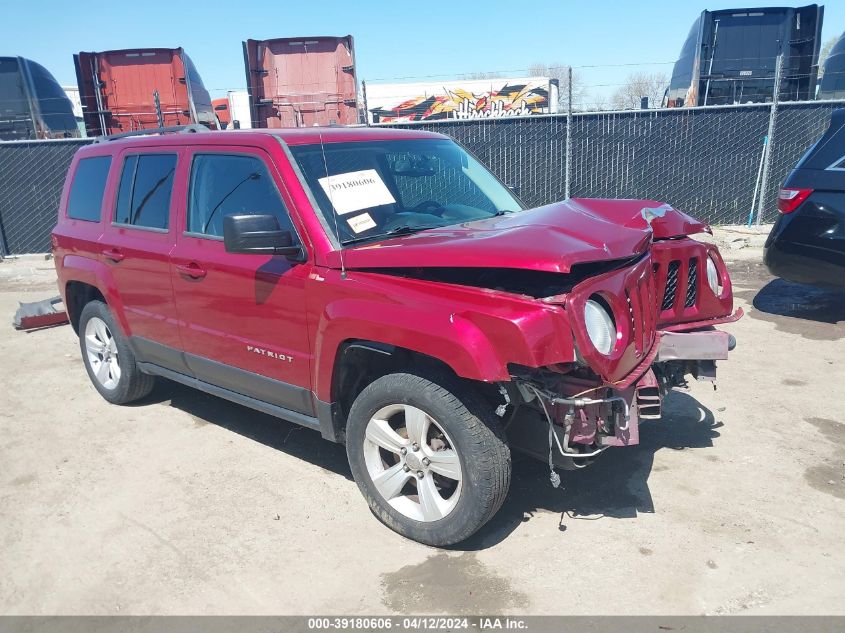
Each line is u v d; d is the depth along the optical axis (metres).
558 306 2.86
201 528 3.64
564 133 11.95
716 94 13.99
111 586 3.20
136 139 4.92
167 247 4.41
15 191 12.56
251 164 3.97
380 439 3.45
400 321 3.13
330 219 3.65
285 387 3.85
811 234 6.63
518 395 3.17
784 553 3.25
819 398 5.03
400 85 22.78
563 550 3.33
